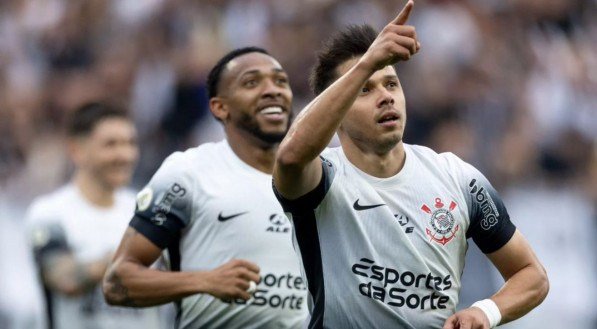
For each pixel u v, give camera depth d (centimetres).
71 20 2964
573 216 2256
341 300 934
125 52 2809
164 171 1207
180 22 2755
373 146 930
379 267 931
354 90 848
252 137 1211
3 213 2233
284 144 869
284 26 2602
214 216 1188
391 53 839
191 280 1134
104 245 1570
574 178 2398
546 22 2667
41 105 2856
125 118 1593
